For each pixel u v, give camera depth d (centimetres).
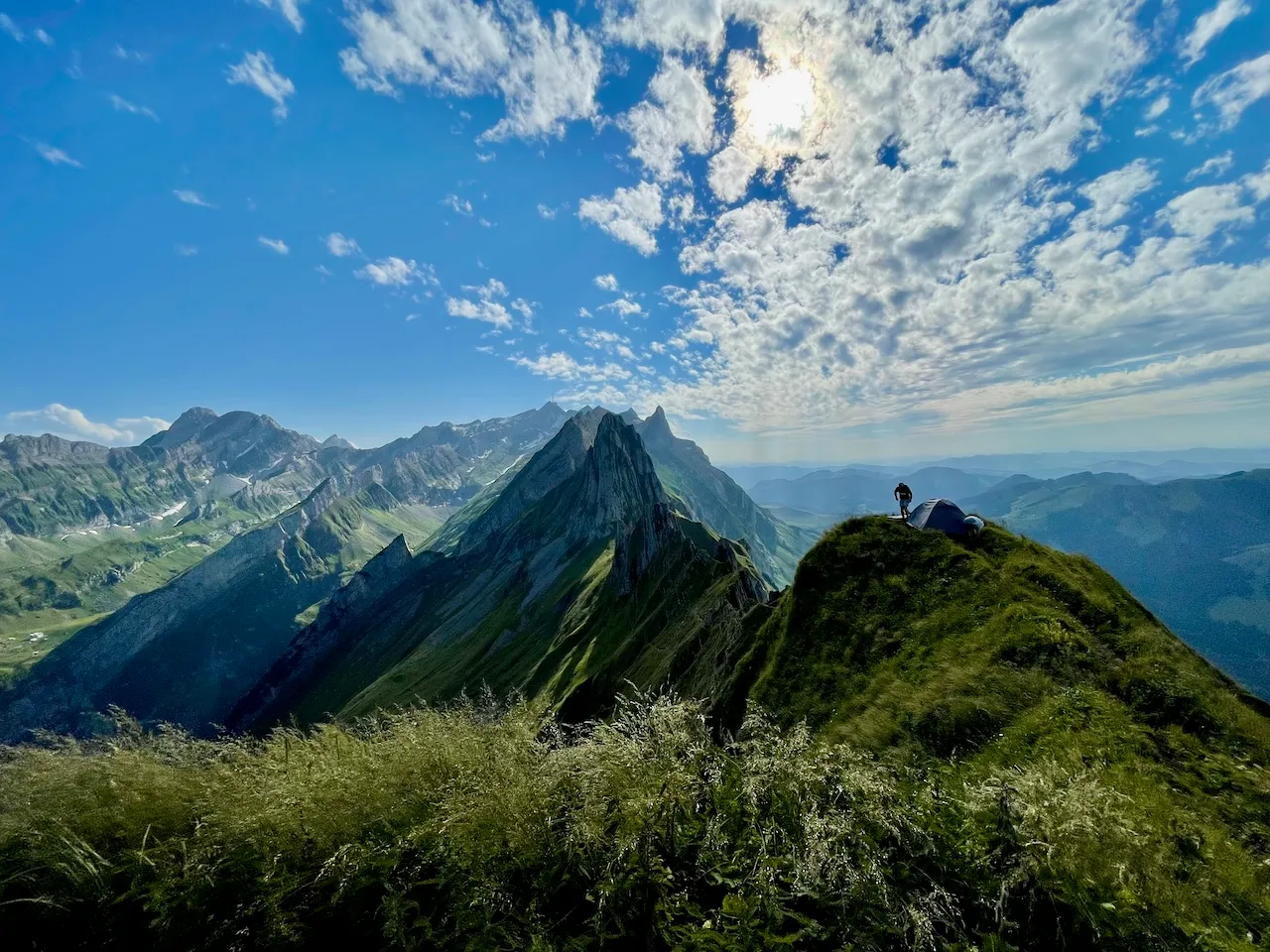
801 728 952
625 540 13088
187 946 671
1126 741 1250
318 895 721
